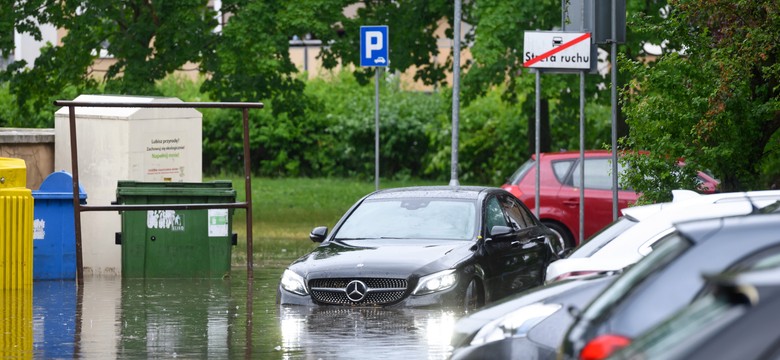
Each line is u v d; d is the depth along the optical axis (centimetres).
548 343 1944
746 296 933
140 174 4588
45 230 4250
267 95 7512
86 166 4625
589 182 5166
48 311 3428
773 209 1975
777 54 3684
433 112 11062
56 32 10850
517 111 10094
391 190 3756
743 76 3653
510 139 10244
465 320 2100
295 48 11912
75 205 4166
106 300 3691
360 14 7612
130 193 4319
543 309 2017
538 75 4234
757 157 3831
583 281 2159
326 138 11350
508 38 6725
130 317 3309
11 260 3950
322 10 7131
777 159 4059
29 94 7762
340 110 11344
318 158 11369
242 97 7225
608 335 1123
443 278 3219
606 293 1285
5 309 3472
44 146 4831
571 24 4138
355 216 3628
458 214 3541
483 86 7012
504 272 3478
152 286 4100
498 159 10344
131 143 4556
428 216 3556
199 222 4394
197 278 4378
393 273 3225
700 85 3794
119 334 2998
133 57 7188
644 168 3859
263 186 10244
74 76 7519
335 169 11338
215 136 11244
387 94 11350
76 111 4656
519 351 1948
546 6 6706
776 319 910
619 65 4012
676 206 2469
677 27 3844
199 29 7169
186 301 3669
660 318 1164
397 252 3325
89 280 4306
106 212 4506
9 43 7444
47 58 7569
